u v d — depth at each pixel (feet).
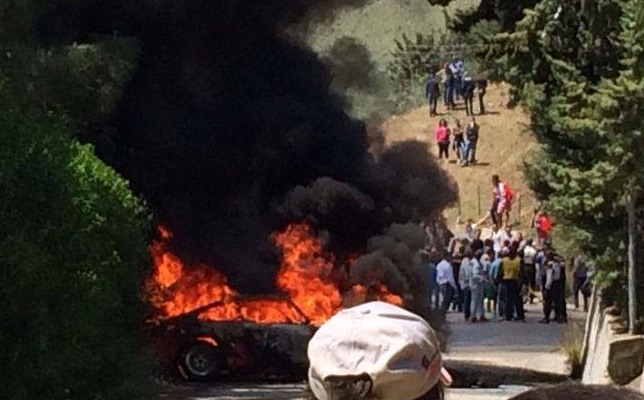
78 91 100.63
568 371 122.72
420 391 16.93
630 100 83.20
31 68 95.76
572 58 98.63
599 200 90.58
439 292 183.32
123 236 79.61
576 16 98.12
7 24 95.86
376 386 16.70
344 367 16.76
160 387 103.91
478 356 138.31
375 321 16.99
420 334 16.98
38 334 57.11
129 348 70.79
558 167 95.30
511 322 181.16
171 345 121.08
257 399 105.50
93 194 73.67
